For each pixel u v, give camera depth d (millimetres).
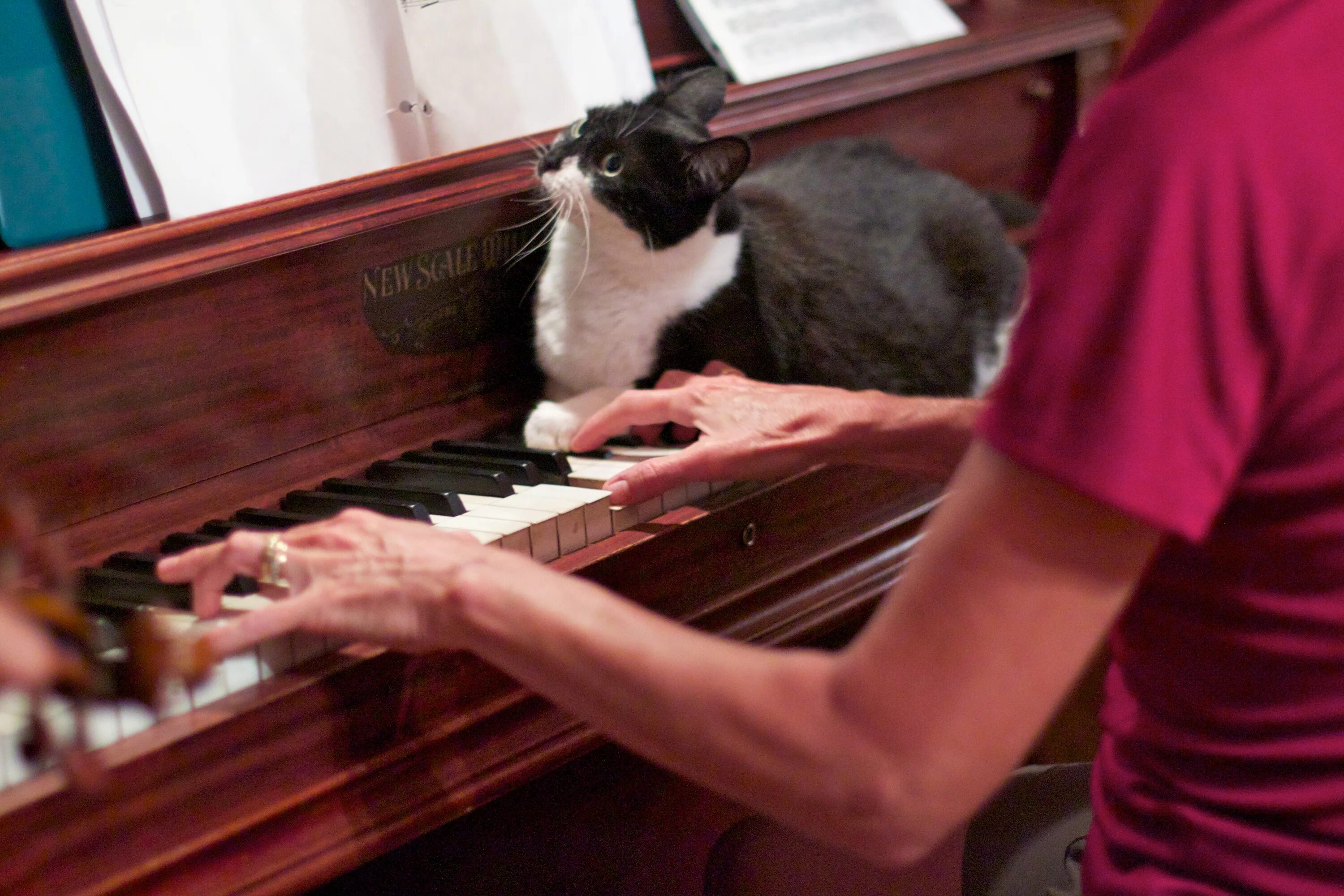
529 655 628
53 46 965
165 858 724
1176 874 655
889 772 537
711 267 1278
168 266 919
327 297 1053
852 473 1194
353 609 695
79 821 688
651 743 603
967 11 1869
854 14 1639
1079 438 488
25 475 880
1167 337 480
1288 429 526
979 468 529
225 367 991
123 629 706
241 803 764
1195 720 642
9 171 948
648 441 1191
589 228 1226
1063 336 499
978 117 1732
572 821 1410
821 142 1547
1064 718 1748
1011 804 988
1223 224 475
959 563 520
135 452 943
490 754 897
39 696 585
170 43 1026
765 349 1312
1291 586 568
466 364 1215
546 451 1107
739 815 1559
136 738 717
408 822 837
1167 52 522
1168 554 611
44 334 876
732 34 1538
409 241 1104
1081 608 512
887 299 1439
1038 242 541
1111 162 500
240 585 844
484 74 1250
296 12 1111
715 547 1069
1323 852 596
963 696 519
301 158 1113
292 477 1051
